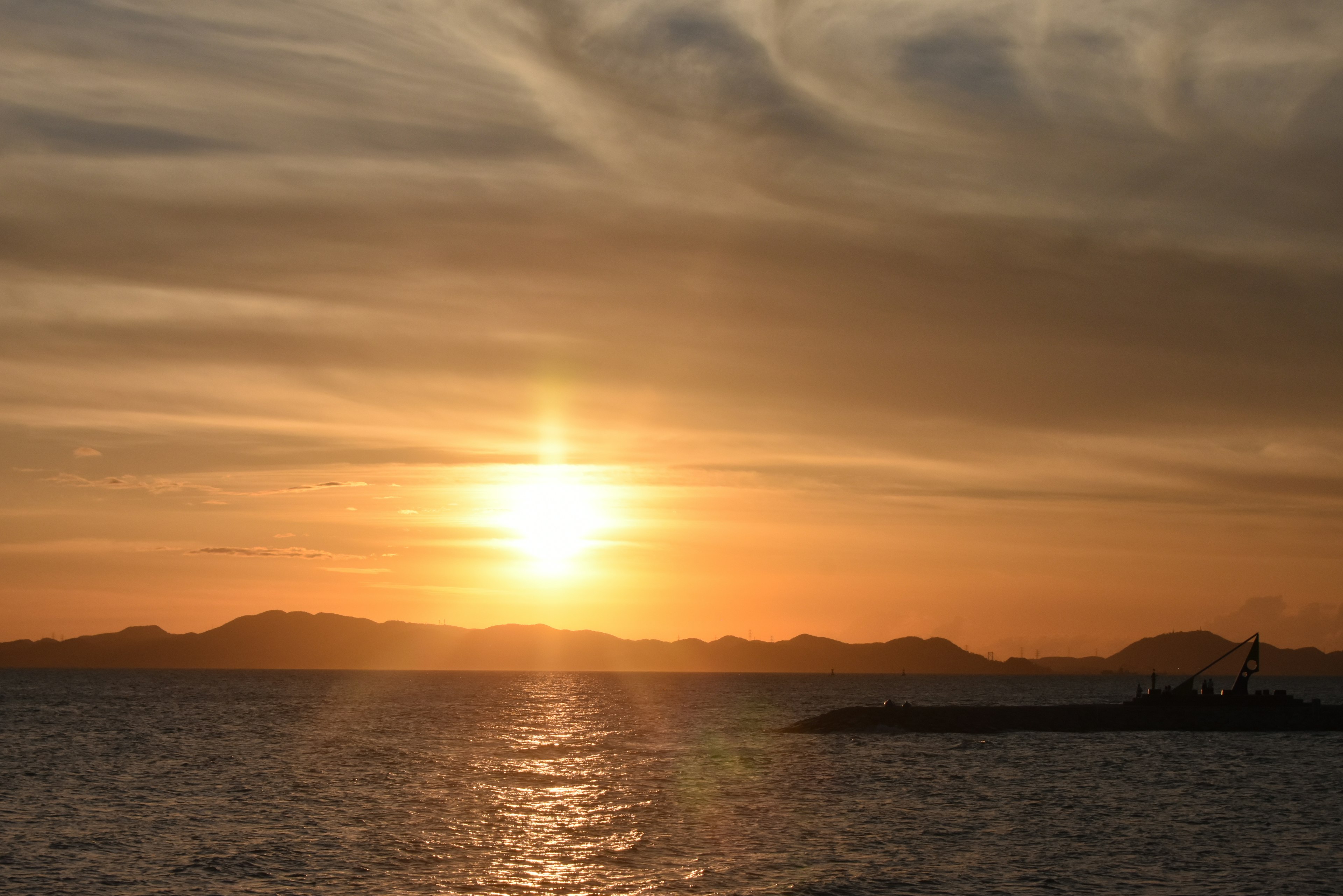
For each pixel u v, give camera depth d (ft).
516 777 261.85
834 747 329.52
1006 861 165.37
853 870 159.63
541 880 153.99
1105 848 175.32
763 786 243.81
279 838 180.86
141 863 162.30
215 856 166.91
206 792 233.76
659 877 155.53
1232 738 344.49
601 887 149.89
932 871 159.02
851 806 214.90
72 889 147.43
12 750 325.21
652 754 318.04
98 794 229.86
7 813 203.10
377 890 147.95
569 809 211.61
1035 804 217.15
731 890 148.05
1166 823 197.06
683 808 212.43
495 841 179.32
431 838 181.78
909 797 226.99
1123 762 286.46
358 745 346.95
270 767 280.92
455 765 289.74
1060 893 147.02
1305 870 160.04
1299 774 260.42
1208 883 152.35
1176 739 344.69
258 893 146.20
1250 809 211.41
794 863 164.04
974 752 312.71
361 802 219.41
